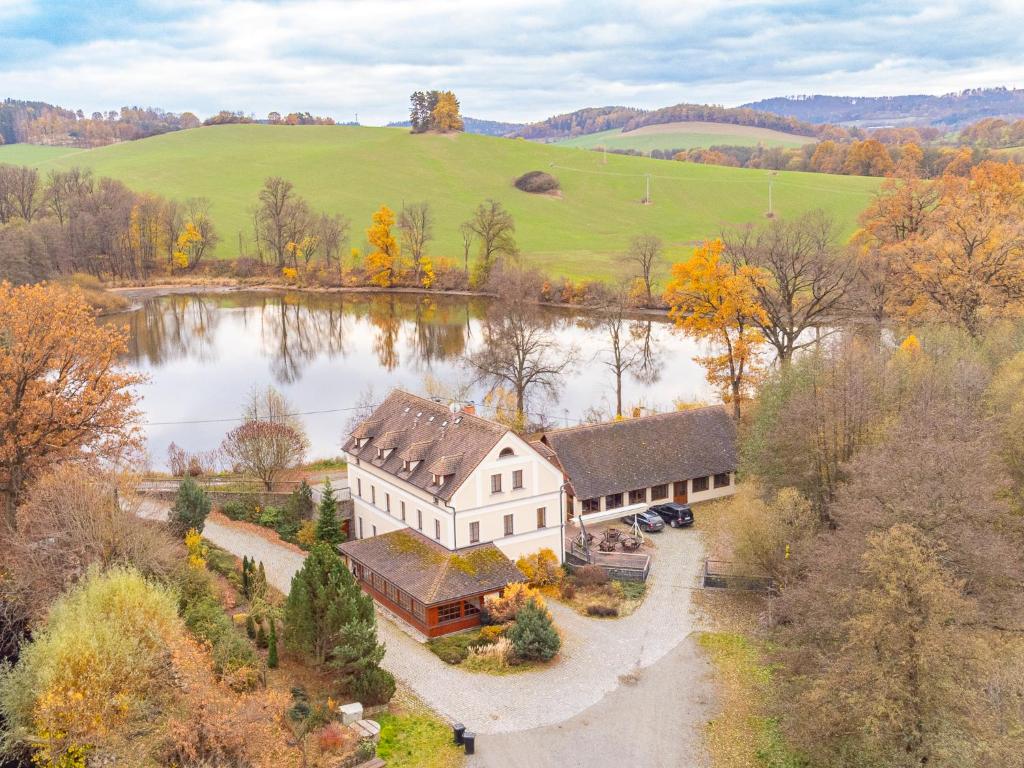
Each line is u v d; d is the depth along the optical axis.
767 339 99.56
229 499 78.81
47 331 62.41
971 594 48.97
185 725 38.66
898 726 41.19
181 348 151.00
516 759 46.06
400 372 130.38
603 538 73.06
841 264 97.56
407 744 46.91
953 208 104.50
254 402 93.31
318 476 88.31
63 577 49.72
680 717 50.09
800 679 46.75
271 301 190.62
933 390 69.06
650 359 131.25
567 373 124.50
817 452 67.69
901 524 46.00
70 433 62.34
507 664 55.34
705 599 64.31
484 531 64.19
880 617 42.12
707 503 82.44
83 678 38.78
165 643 42.28
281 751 41.34
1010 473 61.59
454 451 65.50
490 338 122.50
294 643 51.41
